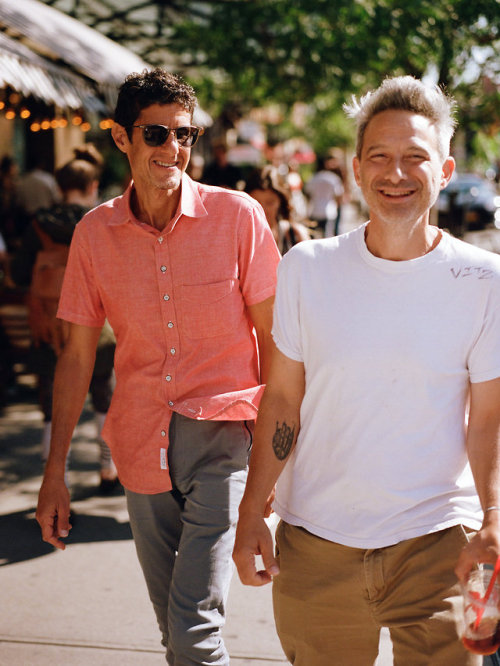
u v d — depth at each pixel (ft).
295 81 36.27
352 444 7.11
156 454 8.73
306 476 7.44
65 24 27.78
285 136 81.82
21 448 20.39
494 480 6.79
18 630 11.95
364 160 7.07
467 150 34.12
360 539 7.14
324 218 43.96
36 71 20.24
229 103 46.21
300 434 7.52
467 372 7.06
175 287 8.70
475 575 6.47
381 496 7.07
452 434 7.06
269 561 7.30
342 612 7.40
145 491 8.82
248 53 35.88
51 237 15.71
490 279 6.91
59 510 8.88
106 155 49.42
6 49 19.12
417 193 6.90
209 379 8.74
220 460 8.64
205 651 8.04
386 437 7.03
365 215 84.69
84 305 9.21
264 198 15.94
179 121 8.52
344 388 7.08
